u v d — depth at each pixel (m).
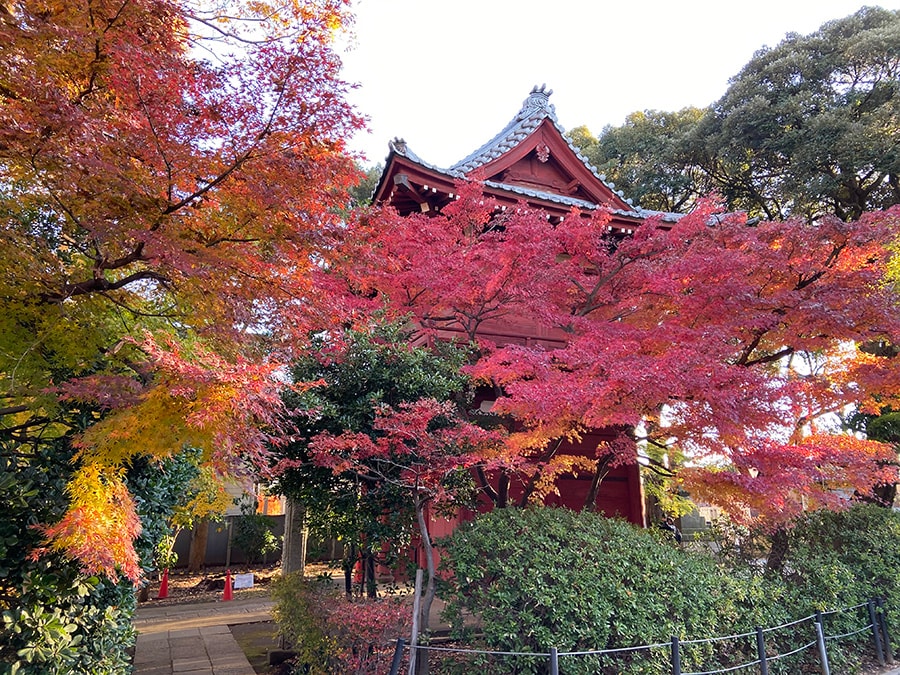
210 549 16.89
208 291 4.04
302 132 4.04
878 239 6.28
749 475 5.78
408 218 7.12
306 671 6.17
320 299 4.53
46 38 3.20
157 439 3.60
